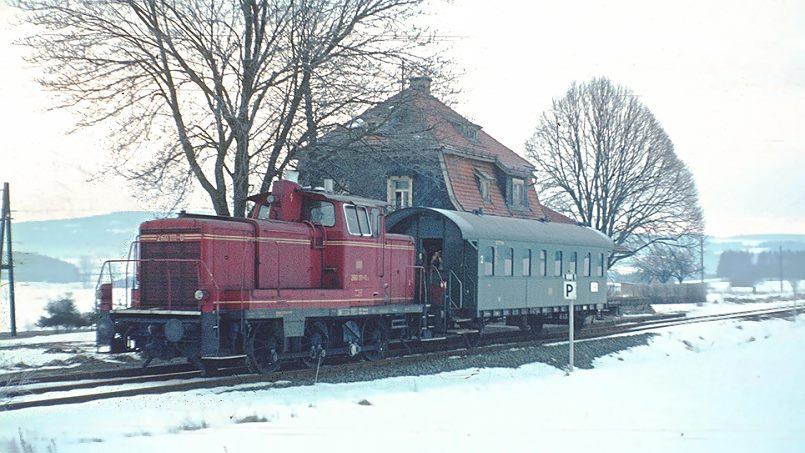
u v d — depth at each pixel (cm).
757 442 1042
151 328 1470
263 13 2147
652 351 2406
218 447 915
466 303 2211
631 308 4253
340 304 1727
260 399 1265
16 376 1405
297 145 2200
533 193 4400
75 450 887
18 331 2825
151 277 1565
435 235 2266
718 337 2808
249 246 1587
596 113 5294
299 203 1783
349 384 1464
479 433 1045
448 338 2333
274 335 1555
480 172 3756
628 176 5278
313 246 1741
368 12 2227
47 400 1177
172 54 2073
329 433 1011
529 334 2647
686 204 5316
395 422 1105
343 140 2262
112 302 1541
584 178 5359
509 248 2403
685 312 4125
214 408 1164
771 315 3819
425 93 2303
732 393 1488
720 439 1056
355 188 2370
